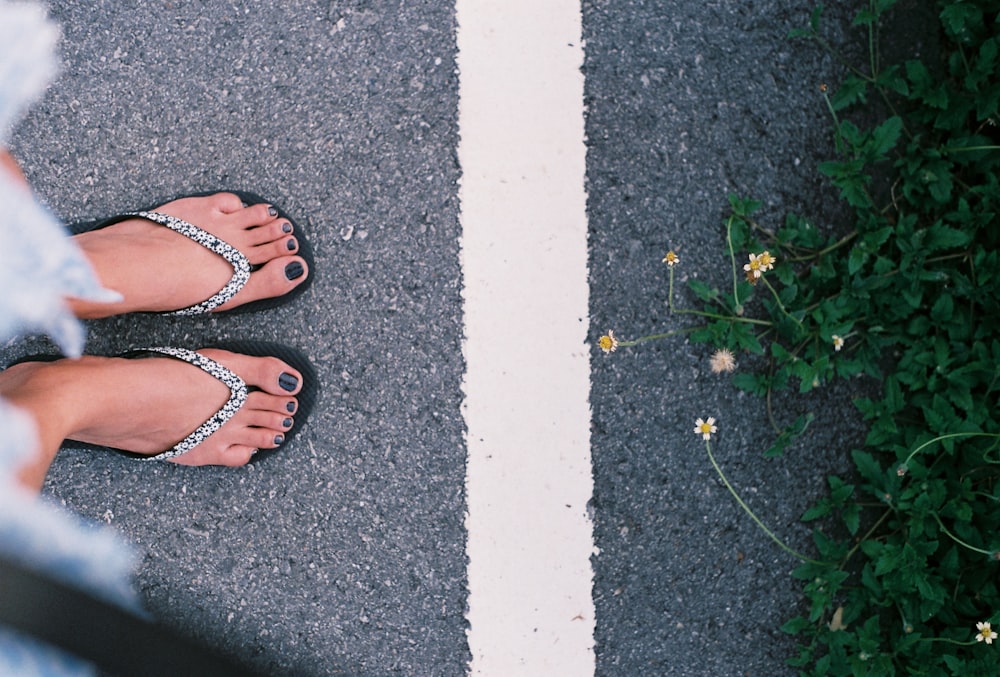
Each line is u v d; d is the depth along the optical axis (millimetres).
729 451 1323
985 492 1275
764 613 1329
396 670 1336
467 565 1329
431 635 1334
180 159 1351
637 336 1319
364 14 1329
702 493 1324
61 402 1210
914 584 1276
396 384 1331
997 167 1309
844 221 1323
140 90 1351
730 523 1325
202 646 1335
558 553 1325
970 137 1298
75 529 1340
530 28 1317
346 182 1334
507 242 1320
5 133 1359
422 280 1327
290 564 1343
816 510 1309
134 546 1348
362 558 1337
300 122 1338
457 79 1321
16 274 1303
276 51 1338
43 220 1354
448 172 1323
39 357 1314
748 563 1327
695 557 1327
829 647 1312
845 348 1312
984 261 1288
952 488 1288
